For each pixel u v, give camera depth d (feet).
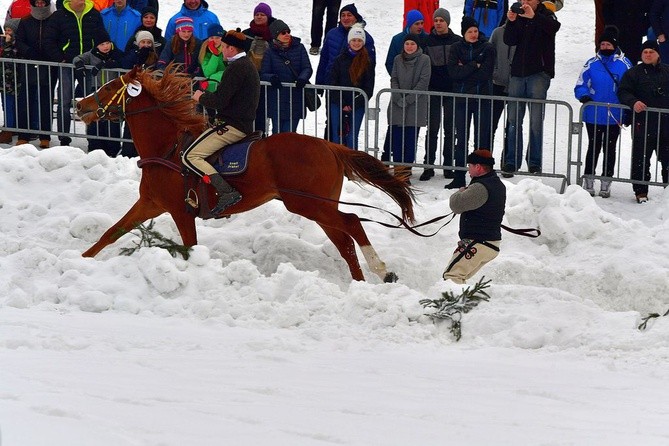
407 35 63.21
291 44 63.36
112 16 71.05
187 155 46.78
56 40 67.87
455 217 54.19
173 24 67.72
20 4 72.90
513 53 64.85
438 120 63.87
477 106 63.31
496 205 46.42
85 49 67.77
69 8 67.77
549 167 67.36
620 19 73.87
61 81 67.15
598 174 64.95
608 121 62.03
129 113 48.24
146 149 48.29
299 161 46.91
